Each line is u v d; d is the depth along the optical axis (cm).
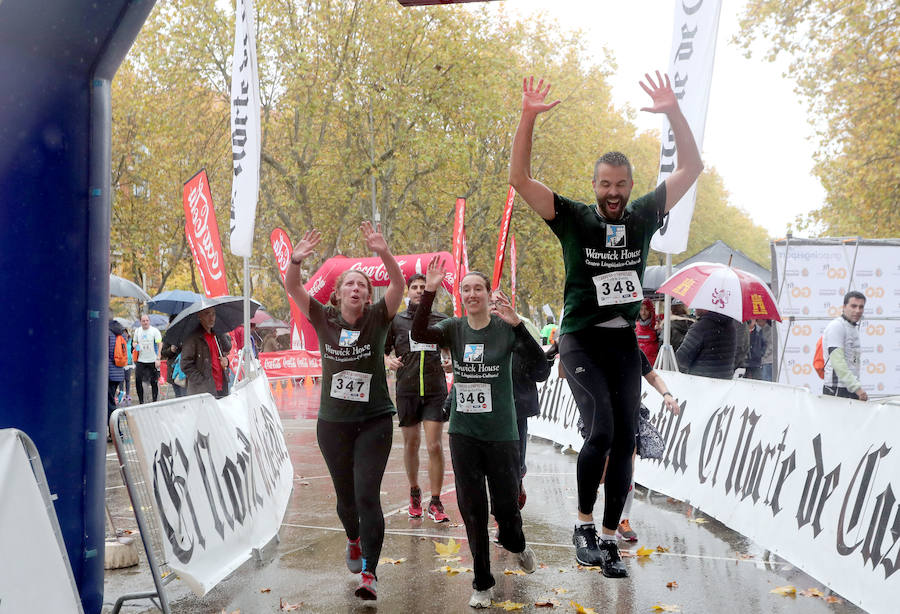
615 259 405
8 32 350
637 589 482
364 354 480
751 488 598
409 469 682
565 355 421
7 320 362
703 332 818
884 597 407
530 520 677
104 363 401
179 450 448
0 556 289
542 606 452
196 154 3438
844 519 462
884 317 1238
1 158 358
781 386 588
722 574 512
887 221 2341
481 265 4300
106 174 398
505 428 456
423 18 3098
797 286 1234
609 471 421
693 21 764
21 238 365
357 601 465
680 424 767
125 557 540
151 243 3609
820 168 2439
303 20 3031
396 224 3916
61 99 374
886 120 2219
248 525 545
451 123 3369
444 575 517
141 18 371
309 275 3319
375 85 3139
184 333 867
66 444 382
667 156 780
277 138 3369
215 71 3058
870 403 464
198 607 458
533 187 402
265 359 2305
